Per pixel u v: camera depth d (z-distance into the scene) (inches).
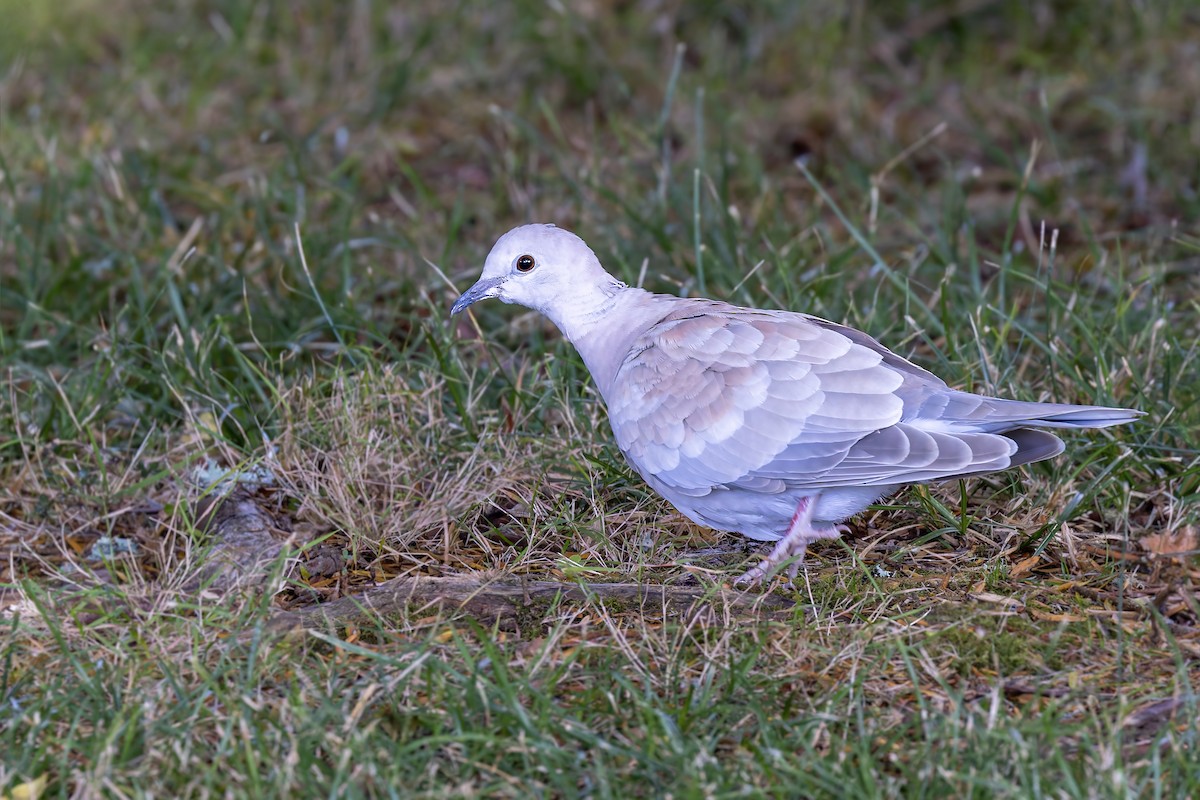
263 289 516.1
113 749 272.8
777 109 682.2
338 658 309.1
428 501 385.1
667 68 714.2
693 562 366.3
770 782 265.0
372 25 727.1
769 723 281.0
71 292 518.3
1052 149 637.9
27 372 464.4
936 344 460.8
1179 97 665.0
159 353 446.3
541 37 719.7
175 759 271.4
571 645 319.0
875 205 522.6
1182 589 332.5
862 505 345.7
